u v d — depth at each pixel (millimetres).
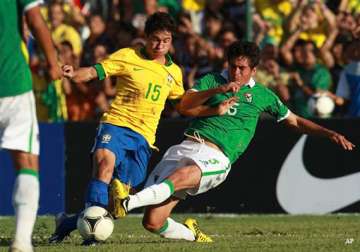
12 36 21953
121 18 58719
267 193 45344
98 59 53312
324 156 45531
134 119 30438
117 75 30547
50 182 45812
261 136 45312
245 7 55188
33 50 51406
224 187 45281
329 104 48625
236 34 55406
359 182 45562
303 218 43094
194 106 30406
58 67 22328
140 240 31328
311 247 26266
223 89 29469
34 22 21875
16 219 21688
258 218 43312
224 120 30719
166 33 30375
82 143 45719
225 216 44438
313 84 51500
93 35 55500
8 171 45594
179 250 25406
